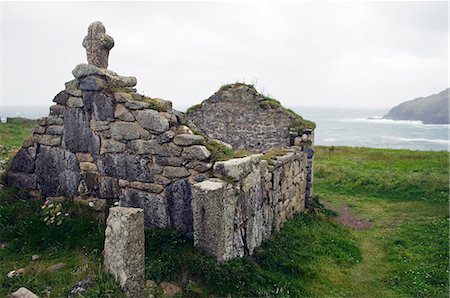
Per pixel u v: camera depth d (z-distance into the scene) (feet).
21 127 74.69
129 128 24.02
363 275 26.37
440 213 40.04
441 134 298.97
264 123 48.32
